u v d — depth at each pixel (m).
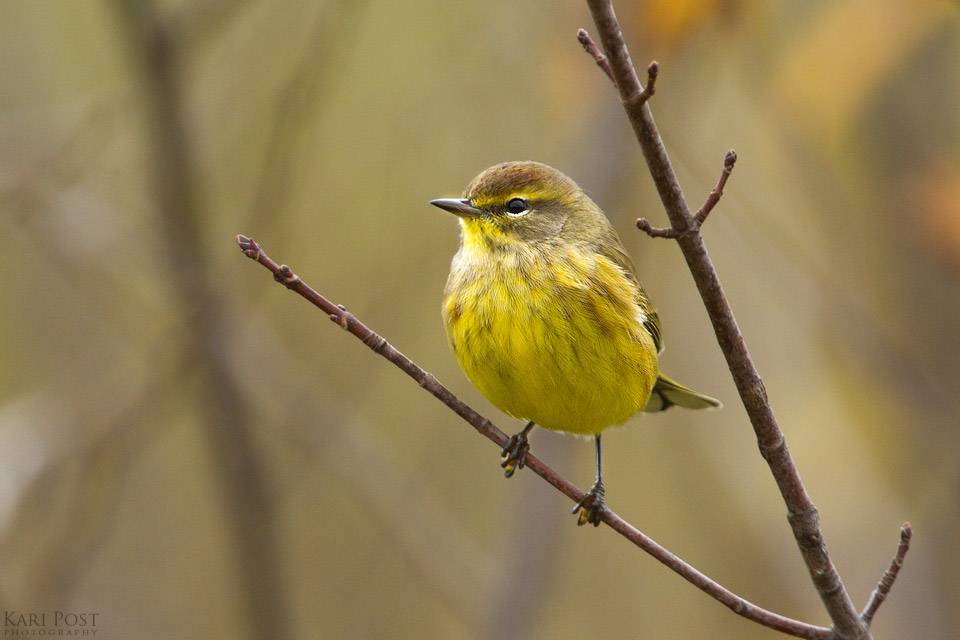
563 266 9.39
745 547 13.18
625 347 9.31
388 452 14.09
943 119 12.68
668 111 12.70
